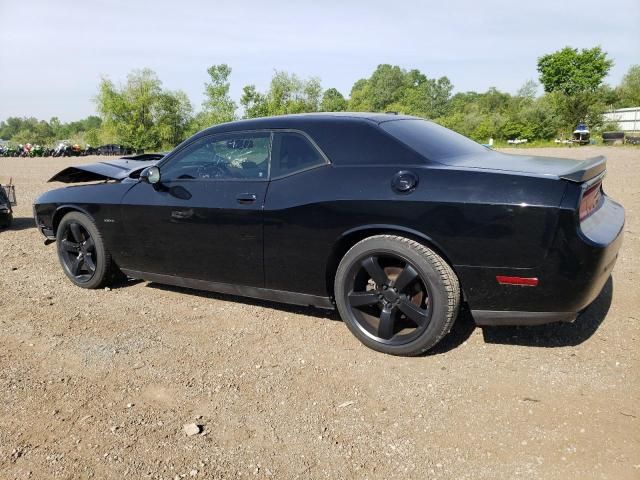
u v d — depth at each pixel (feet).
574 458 7.74
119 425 9.07
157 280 14.75
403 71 415.03
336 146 11.39
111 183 15.31
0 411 9.65
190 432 8.76
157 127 177.68
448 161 10.58
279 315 13.67
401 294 10.77
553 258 9.25
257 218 11.94
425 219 10.01
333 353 11.43
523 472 7.52
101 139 182.39
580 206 9.18
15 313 14.51
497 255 9.59
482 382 9.92
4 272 18.60
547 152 89.40
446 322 10.30
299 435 8.62
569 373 10.06
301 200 11.31
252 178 12.32
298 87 115.75
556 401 9.18
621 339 11.27
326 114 12.30
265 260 12.18
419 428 8.66
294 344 11.96
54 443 8.66
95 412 9.52
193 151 13.44
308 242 11.41
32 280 17.53
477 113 197.77
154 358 11.53
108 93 175.01
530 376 10.03
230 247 12.60
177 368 11.05
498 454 7.93
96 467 8.02
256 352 11.64
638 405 8.95
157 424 9.07
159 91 179.83
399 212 10.23
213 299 15.06
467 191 9.73
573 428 8.43
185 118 185.68
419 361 10.87
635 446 7.92
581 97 165.78
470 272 9.89
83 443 8.62
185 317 13.82
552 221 9.14
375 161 10.89
